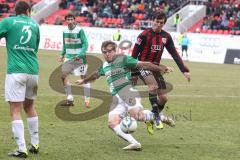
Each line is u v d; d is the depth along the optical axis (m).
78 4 101.44
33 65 17.16
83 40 29.27
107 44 18.73
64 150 18.30
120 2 98.44
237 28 85.19
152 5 94.88
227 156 18.16
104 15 95.31
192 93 36.78
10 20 16.84
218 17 88.50
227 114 27.81
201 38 75.06
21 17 17.11
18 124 16.95
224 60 72.62
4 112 25.72
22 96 16.95
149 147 19.23
